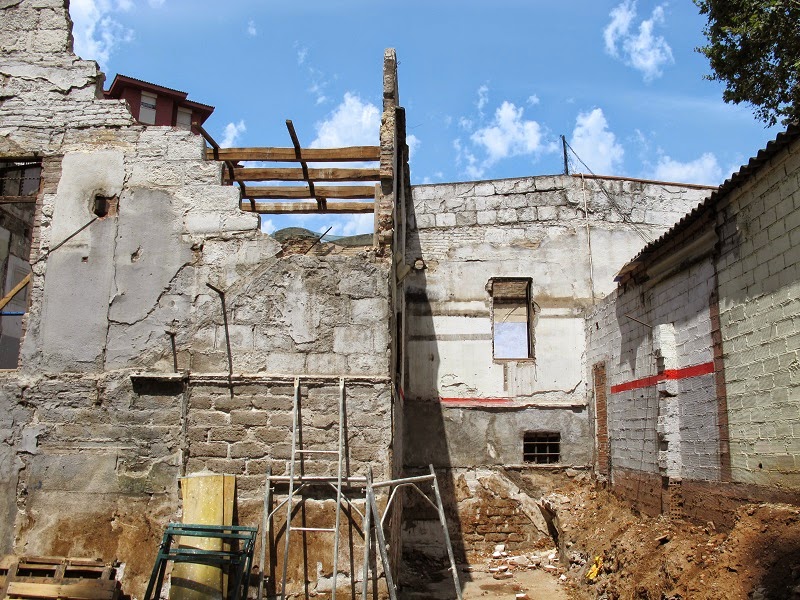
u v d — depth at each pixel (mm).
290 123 8938
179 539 8016
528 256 14703
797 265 6887
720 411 8336
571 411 13961
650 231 14859
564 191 14945
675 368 9672
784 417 7039
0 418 8609
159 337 8750
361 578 8000
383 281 8844
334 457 8320
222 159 9805
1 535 8281
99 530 8242
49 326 8844
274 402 8477
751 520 6945
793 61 10836
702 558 7285
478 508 13547
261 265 8898
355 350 8680
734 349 8055
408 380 14188
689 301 9297
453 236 14875
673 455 9492
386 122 10000
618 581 8711
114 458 8430
